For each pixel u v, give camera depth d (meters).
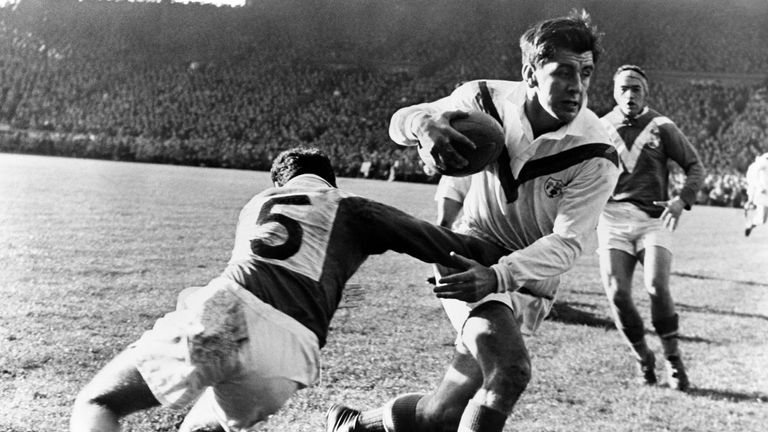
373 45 49.62
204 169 31.19
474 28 50.38
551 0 50.50
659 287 5.68
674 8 50.94
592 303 8.90
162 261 9.25
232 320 2.71
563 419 4.64
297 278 2.84
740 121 39.88
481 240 3.32
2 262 8.48
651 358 5.73
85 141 33.91
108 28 47.78
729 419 4.93
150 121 39.75
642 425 4.65
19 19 47.41
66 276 7.93
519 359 3.04
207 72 45.50
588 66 3.04
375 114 41.22
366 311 7.29
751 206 15.62
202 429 2.94
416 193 24.59
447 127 3.03
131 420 4.04
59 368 4.84
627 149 6.10
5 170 22.16
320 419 4.30
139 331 5.91
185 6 50.06
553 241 3.17
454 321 3.43
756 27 49.69
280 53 48.41
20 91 41.59
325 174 3.29
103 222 12.59
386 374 5.24
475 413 2.99
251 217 3.00
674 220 5.82
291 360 2.78
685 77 46.59
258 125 40.06
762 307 9.55
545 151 3.27
